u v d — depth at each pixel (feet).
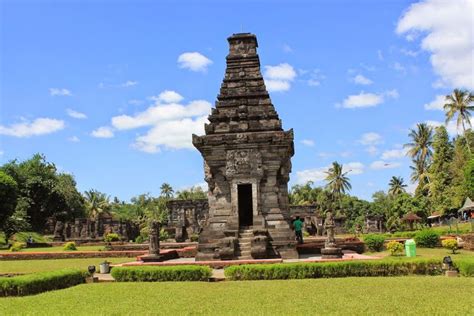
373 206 391.86
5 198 193.67
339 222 285.23
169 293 59.06
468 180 208.44
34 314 46.14
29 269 102.01
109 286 68.85
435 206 262.06
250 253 93.30
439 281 62.54
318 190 396.16
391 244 104.22
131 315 44.70
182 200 269.03
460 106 256.32
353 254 99.19
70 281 71.41
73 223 291.79
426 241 126.72
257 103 103.96
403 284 60.39
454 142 282.36
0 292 60.29
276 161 99.19
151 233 98.78
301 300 50.11
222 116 103.19
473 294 51.26
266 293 56.03
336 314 42.16
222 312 44.62
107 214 372.99
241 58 107.65
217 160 100.53
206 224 99.04
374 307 45.01
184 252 120.98
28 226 263.08
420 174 295.48
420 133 299.99
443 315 40.55
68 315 45.27
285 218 97.14
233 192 98.63
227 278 73.41
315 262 73.10
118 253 137.80
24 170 297.12
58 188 298.97
